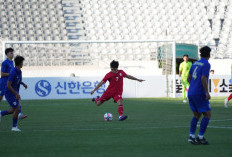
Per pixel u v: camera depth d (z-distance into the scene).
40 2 117.50
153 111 43.03
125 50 112.69
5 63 32.91
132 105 52.72
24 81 72.75
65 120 34.38
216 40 120.75
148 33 119.50
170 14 124.50
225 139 22.14
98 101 33.72
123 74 33.50
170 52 88.94
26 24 112.81
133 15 122.94
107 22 120.50
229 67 95.88
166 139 22.34
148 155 17.42
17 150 18.98
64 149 19.17
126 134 24.59
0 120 33.22
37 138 23.09
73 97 74.38
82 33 116.81
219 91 78.06
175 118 35.22
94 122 32.41
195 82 20.62
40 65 102.06
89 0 124.12
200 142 20.44
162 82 76.81
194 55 94.44
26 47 104.62
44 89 73.50
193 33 121.31
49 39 112.44
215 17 125.62
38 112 43.19
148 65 92.88
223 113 39.78
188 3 128.00
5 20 111.81
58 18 116.88
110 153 17.97
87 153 18.03
